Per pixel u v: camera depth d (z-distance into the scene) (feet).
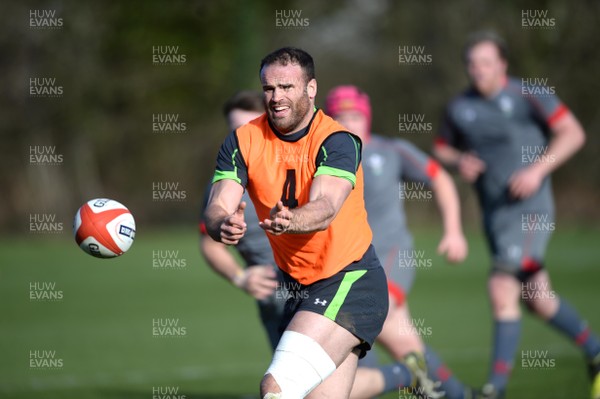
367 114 73.20
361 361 65.67
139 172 375.04
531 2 319.27
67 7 341.62
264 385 45.01
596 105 329.72
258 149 47.65
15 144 350.02
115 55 362.12
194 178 380.37
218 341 117.19
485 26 330.13
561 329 83.15
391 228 72.13
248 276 63.57
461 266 220.23
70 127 354.13
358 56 368.89
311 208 42.34
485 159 88.84
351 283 47.52
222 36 369.50
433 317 135.23
